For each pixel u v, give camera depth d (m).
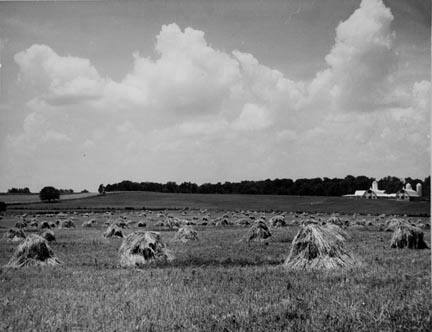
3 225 37.84
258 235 22.62
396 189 110.00
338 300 7.92
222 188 129.25
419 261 13.47
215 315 7.23
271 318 6.91
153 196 108.69
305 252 12.84
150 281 10.49
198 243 21.03
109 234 25.95
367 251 16.62
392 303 7.58
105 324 6.89
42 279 11.14
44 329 6.81
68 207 80.38
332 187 112.38
